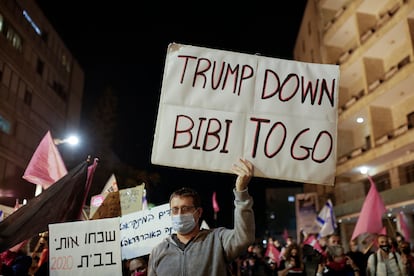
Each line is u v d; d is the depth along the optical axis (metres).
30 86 24.77
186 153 3.61
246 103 3.76
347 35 28.86
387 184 24.78
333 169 3.65
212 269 3.01
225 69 3.84
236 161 3.61
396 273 7.33
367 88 24.84
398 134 21.77
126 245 5.17
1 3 21.28
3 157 21.33
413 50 20.78
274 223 58.66
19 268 5.36
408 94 22.98
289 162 3.63
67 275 4.24
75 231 4.35
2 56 21.47
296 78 3.88
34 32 25.41
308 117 3.78
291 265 9.12
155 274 3.14
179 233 3.20
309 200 27.47
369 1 25.11
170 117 3.69
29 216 5.05
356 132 28.25
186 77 3.79
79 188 5.50
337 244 7.98
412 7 20.72
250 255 16.78
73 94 32.44
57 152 7.21
